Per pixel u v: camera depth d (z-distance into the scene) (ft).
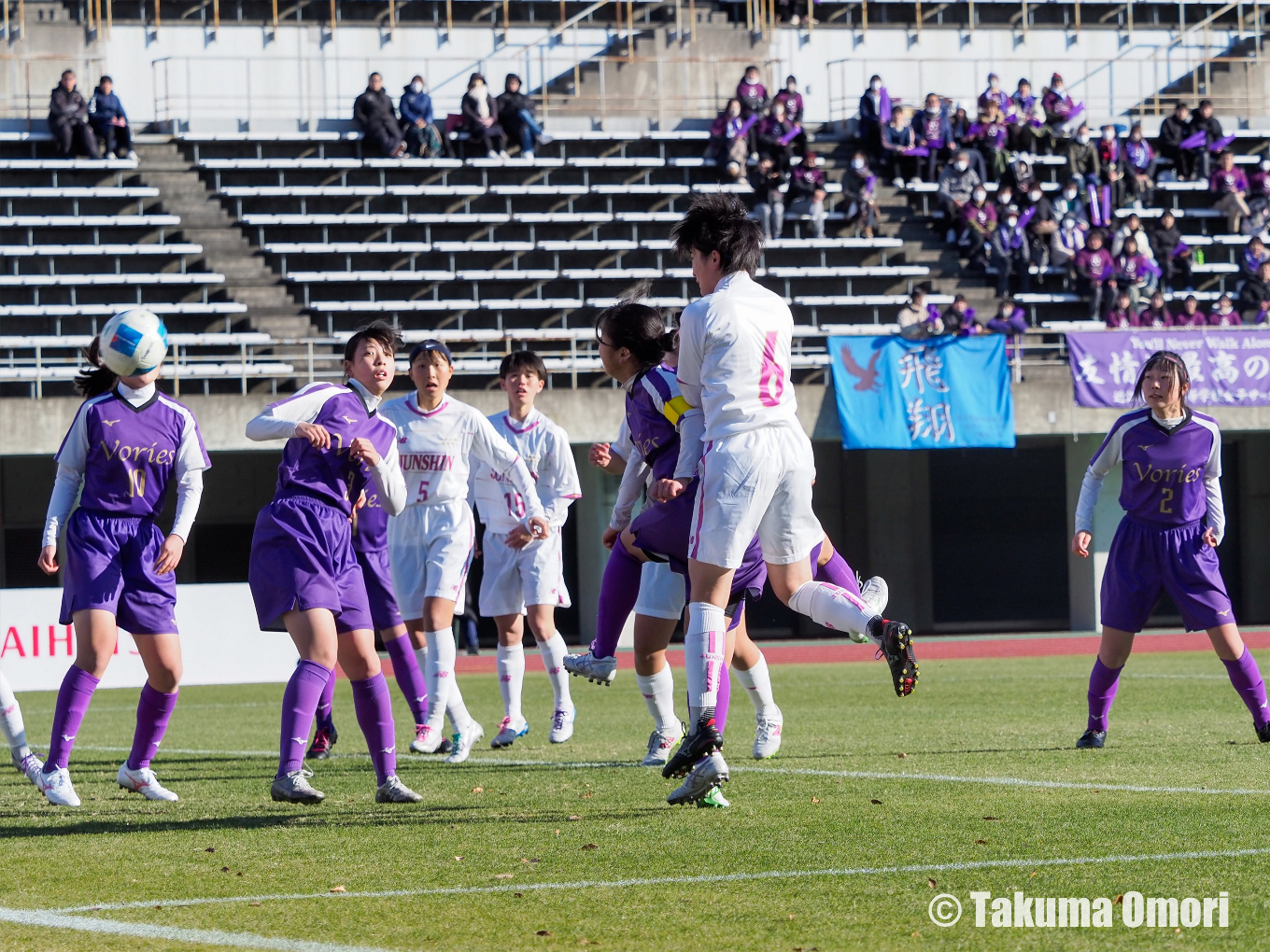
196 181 286.46
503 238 290.15
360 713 71.67
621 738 106.32
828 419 242.58
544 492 101.86
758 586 75.00
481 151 300.81
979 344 245.04
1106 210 300.20
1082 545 93.61
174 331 263.90
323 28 314.76
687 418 67.62
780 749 94.38
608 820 65.67
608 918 47.16
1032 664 188.55
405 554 92.22
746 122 301.43
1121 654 91.25
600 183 302.25
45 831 66.49
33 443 218.38
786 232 298.76
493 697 156.15
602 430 240.12
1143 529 91.15
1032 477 287.69
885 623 61.36
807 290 287.69
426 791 77.77
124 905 50.08
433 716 91.97
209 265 274.16
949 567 285.64
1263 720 92.48
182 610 150.41
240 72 308.60
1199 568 90.58
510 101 299.38
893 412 241.96
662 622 80.48
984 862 54.70
